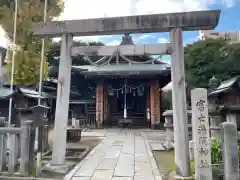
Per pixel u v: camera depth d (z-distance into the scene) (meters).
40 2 13.34
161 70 16.03
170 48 5.49
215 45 15.20
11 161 5.08
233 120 6.94
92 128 17.22
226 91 7.04
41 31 6.00
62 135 5.70
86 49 5.91
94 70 16.75
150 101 17.92
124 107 19.20
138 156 7.41
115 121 19.09
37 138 6.85
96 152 8.06
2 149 5.20
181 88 5.24
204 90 4.59
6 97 8.60
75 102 19.44
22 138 5.11
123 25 5.64
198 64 14.98
